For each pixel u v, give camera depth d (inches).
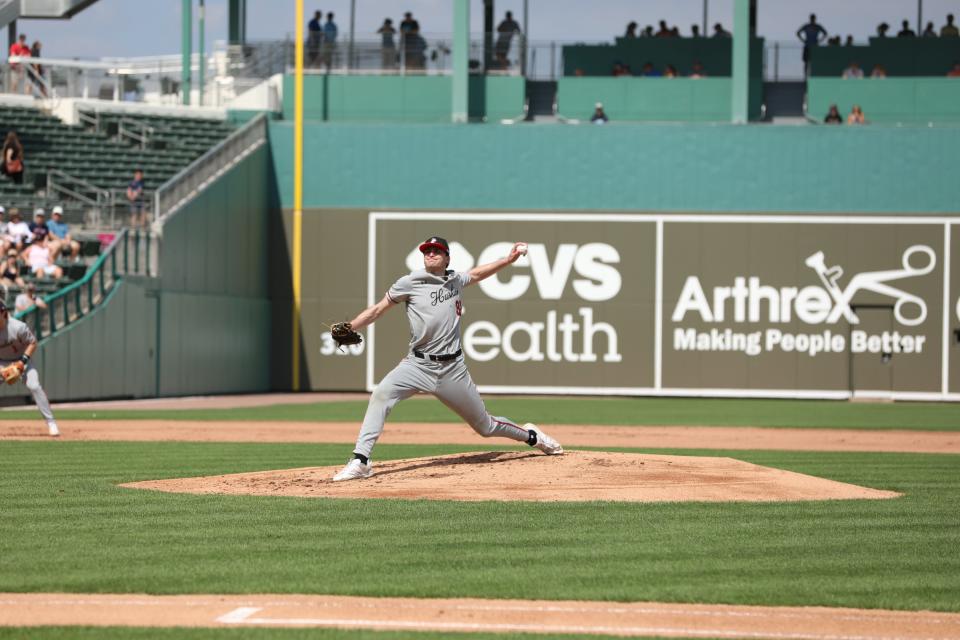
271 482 1047.0
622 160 3080.7
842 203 3041.3
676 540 794.2
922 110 3292.3
